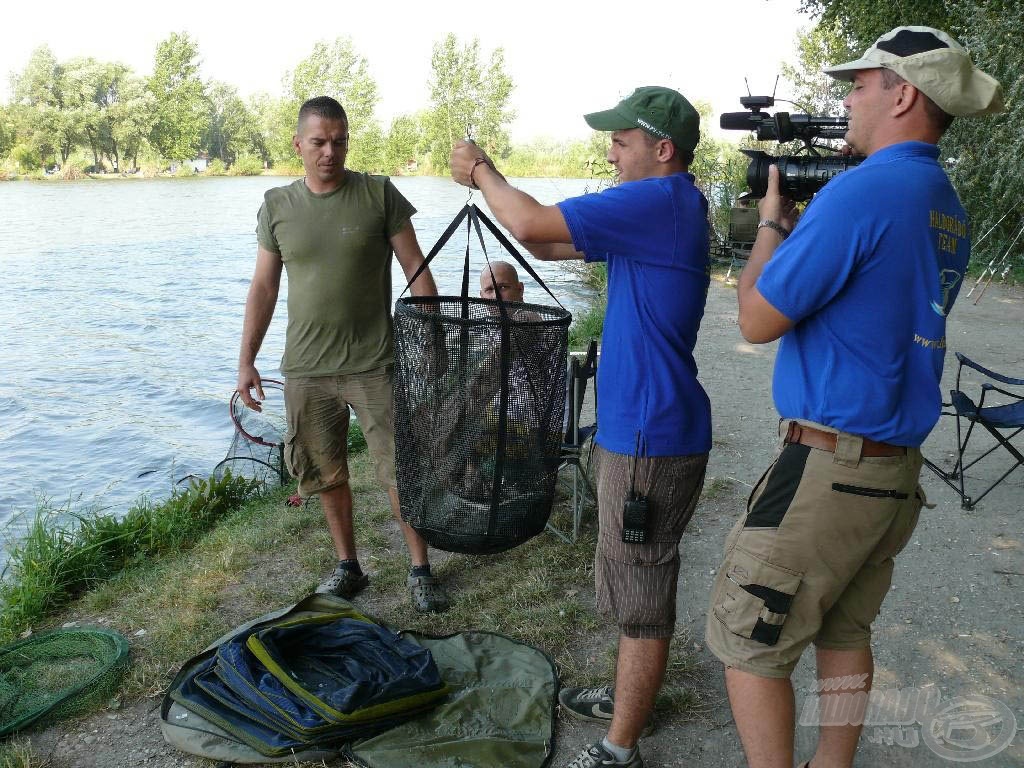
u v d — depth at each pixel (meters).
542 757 2.90
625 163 2.54
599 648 3.54
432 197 47.25
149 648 3.68
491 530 3.09
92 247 30.48
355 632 3.38
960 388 7.30
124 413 11.15
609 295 2.57
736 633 2.17
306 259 3.71
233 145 95.38
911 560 4.17
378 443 3.87
